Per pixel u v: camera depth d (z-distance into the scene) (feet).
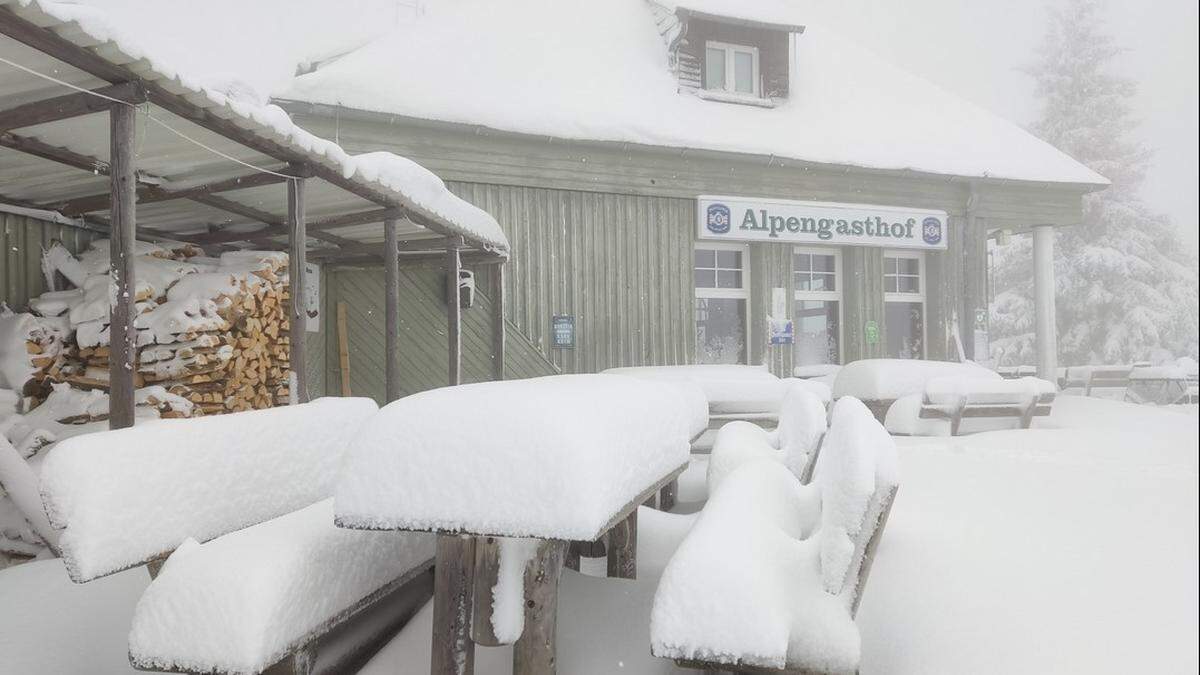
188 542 7.30
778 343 35.42
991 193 38.86
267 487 10.74
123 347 10.69
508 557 6.70
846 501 6.32
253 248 24.04
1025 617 7.34
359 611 7.68
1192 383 45.14
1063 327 84.33
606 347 32.24
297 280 15.52
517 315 30.99
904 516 11.09
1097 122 88.43
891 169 35.96
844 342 37.17
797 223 35.17
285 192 18.17
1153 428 24.75
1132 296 80.94
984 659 6.80
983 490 13.28
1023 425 25.08
